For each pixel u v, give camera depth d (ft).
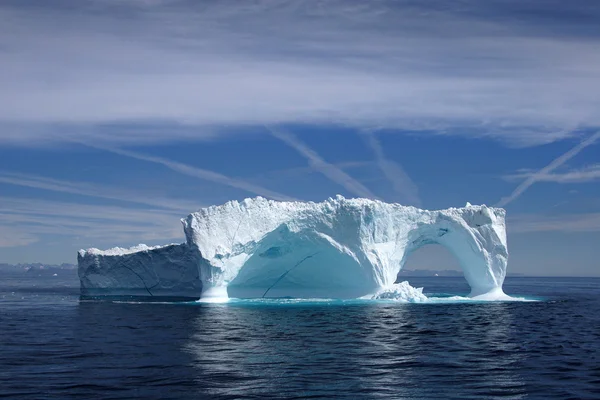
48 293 311.27
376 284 206.80
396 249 210.38
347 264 204.74
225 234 191.42
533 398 72.33
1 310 195.83
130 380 80.43
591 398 72.59
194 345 110.93
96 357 98.43
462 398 72.02
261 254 203.92
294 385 77.61
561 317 172.96
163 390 74.90
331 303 201.16
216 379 81.00
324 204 199.62
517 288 495.00
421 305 198.08
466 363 94.48
